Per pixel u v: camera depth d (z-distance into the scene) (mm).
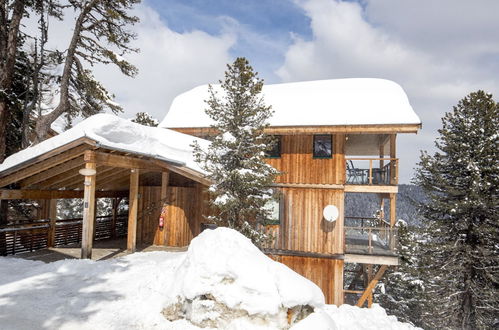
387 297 22891
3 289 7238
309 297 5898
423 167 18516
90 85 19938
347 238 18000
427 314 18328
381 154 17516
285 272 6199
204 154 13359
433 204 18234
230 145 12188
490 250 16281
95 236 16484
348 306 8391
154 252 12688
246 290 5719
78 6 19062
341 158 14703
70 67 19125
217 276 5980
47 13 18984
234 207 12094
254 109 12758
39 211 16578
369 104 15227
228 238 6699
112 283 7898
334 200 14648
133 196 13102
